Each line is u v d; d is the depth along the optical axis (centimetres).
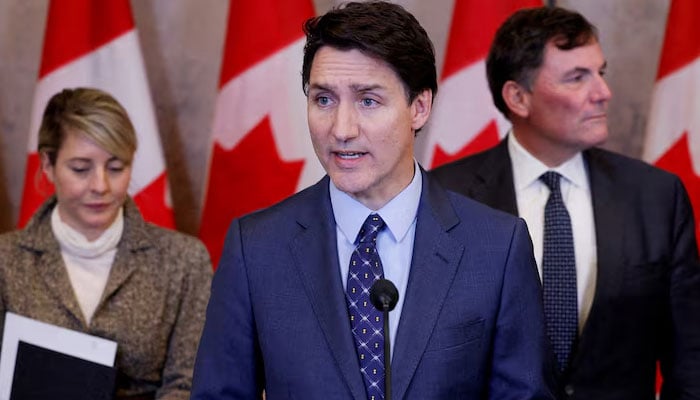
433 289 260
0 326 372
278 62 475
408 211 268
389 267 266
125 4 477
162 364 382
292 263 266
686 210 375
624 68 516
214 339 269
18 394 347
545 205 374
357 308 259
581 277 366
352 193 255
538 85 371
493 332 263
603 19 515
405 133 252
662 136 474
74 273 381
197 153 525
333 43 244
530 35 372
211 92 524
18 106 523
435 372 252
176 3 520
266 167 475
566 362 358
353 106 245
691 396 360
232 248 274
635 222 367
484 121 472
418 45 249
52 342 352
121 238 385
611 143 521
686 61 470
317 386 253
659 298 364
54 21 474
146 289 379
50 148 372
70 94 375
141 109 474
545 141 376
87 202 369
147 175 471
